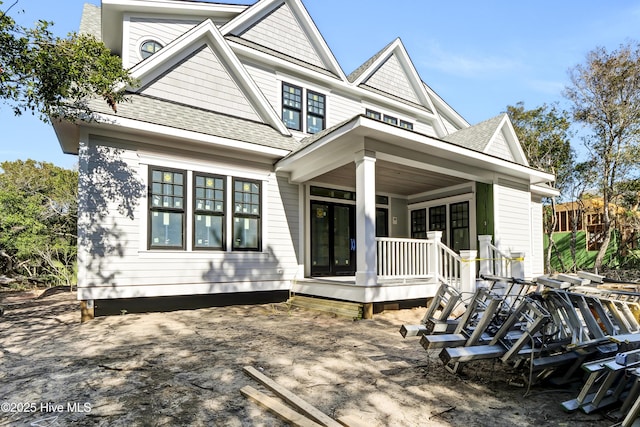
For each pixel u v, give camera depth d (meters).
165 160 7.16
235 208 7.97
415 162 7.41
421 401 2.94
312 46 11.02
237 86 8.80
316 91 10.76
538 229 12.97
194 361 3.95
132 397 3.00
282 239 8.64
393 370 3.69
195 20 9.66
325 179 9.44
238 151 7.98
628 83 15.39
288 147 8.55
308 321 6.29
